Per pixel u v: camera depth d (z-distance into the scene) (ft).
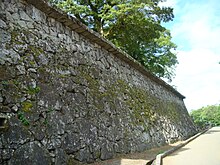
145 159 27.86
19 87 18.80
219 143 51.34
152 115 47.09
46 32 24.22
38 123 19.26
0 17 19.39
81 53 29.27
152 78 57.77
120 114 33.32
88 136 24.71
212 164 25.91
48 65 22.77
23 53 20.39
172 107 70.18
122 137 31.50
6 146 16.11
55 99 21.93
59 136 20.92
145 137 38.96
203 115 226.38
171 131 56.18
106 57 35.86
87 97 27.02
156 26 64.03
